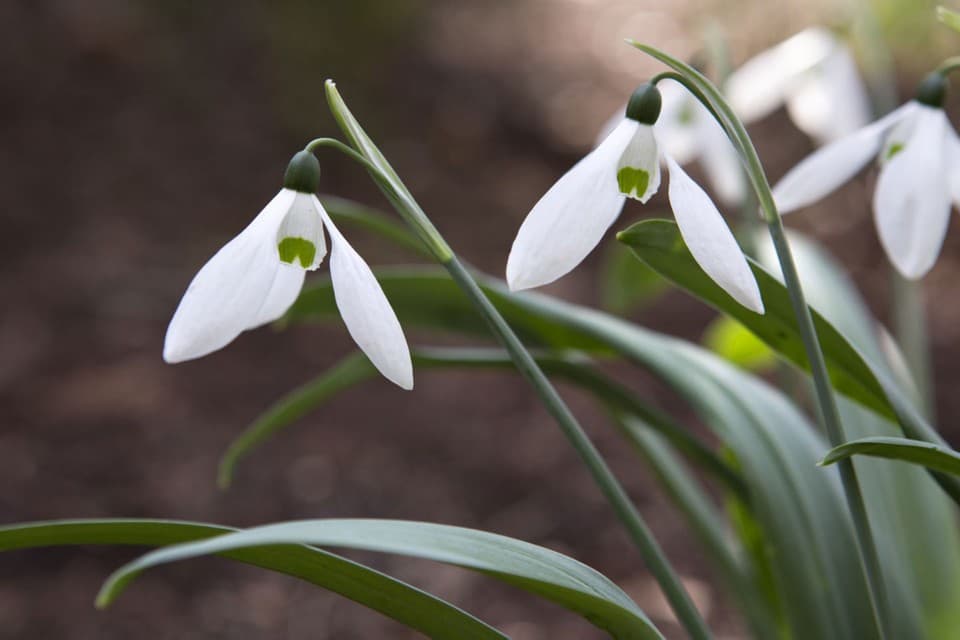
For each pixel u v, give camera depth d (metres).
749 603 0.49
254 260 0.37
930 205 0.40
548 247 0.36
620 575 0.76
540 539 0.79
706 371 0.47
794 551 0.44
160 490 0.80
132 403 0.90
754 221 0.53
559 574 0.37
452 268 0.38
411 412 0.95
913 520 0.49
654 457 0.50
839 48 0.55
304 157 0.37
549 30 1.87
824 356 0.40
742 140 0.37
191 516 0.78
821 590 0.44
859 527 0.39
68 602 0.70
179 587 0.73
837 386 0.41
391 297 0.47
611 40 1.87
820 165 0.41
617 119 0.52
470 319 0.48
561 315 0.46
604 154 0.37
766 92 0.55
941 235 0.40
